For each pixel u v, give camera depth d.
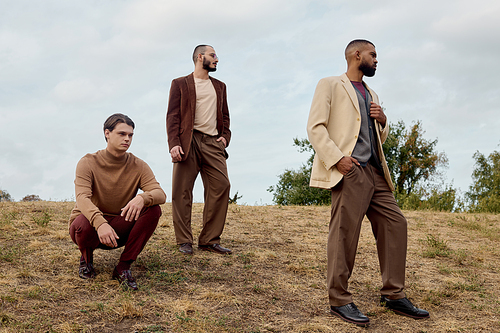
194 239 5.26
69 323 2.62
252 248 4.99
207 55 4.73
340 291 3.08
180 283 3.54
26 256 3.87
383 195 3.26
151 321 2.76
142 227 3.35
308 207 9.39
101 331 2.57
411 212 9.61
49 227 5.09
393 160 32.25
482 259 5.16
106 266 3.81
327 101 3.16
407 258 5.09
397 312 3.22
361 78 3.36
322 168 3.20
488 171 30.06
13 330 2.43
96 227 3.13
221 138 4.82
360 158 3.12
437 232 7.04
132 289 3.27
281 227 6.55
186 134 4.59
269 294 3.49
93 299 3.03
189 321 2.79
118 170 3.43
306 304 3.32
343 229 3.06
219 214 4.71
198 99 4.70
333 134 3.20
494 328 3.02
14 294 2.96
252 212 7.83
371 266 4.62
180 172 4.62
